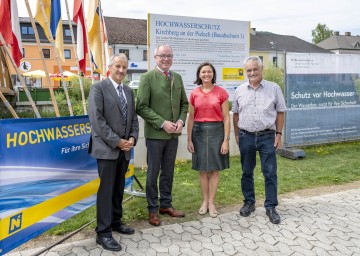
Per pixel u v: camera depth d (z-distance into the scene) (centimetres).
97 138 331
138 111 383
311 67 769
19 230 296
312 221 393
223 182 542
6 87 1453
